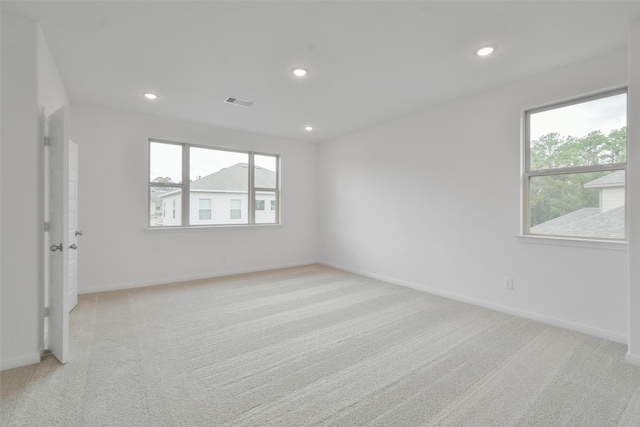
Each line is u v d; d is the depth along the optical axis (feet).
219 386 6.42
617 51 8.53
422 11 6.95
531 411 5.65
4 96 6.85
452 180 12.65
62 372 6.86
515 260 10.72
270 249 18.67
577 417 5.49
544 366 7.24
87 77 10.35
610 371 7.00
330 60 9.23
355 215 17.62
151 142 15.01
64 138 7.16
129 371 6.96
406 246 14.65
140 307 11.46
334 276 16.75
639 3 6.64
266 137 18.44
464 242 12.25
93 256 13.32
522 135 10.58
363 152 17.07
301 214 20.01
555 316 9.78
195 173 16.28
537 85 10.13
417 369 7.14
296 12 6.99
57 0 6.54
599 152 9.16
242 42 8.24
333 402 5.92
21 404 5.73
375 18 7.20
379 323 10.00
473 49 8.59
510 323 9.95
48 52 8.41
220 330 9.39
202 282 15.33
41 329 7.61
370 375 6.89
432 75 10.23
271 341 8.64
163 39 8.09
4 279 6.88
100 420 5.35
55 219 7.55
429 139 13.56
